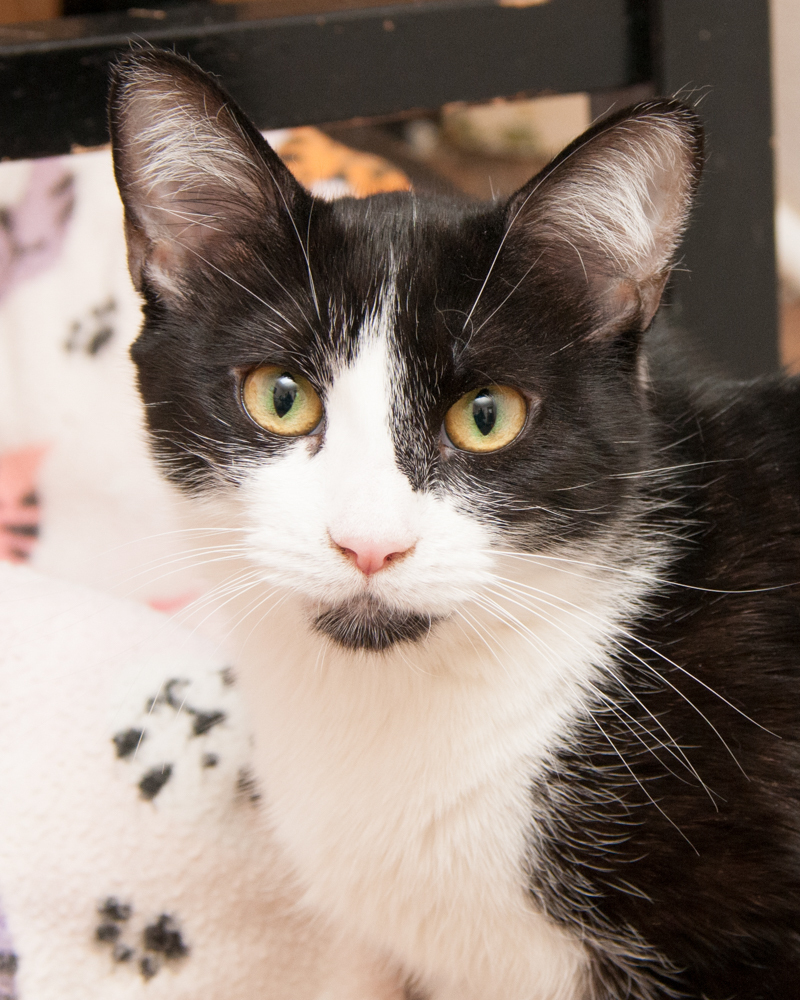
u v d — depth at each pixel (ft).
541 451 1.38
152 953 1.55
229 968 1.57
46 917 1.54
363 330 1.38
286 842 1.52
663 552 1.46
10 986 1.53
